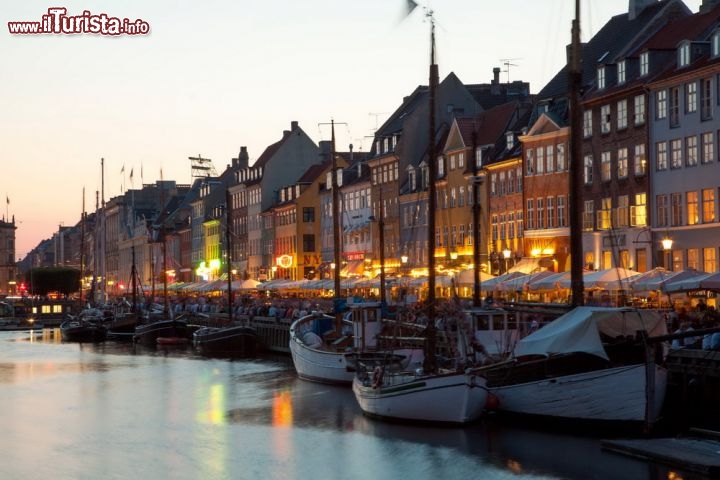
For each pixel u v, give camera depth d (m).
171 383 68.50
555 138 88.00
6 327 159.75
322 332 68.50
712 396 39.91
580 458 37.97
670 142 75.62
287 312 86.12
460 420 43.78
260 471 39.97
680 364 41.41
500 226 97.25
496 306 56.47
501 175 97.12
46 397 63.06
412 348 57.00
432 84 48.12
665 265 76.19
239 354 88.56
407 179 118.44
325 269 130.38
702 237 72.56
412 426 45.06
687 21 80.38
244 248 172.00
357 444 42.62
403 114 127.06
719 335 40.81
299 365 66.12
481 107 117.50
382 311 61.78
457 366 47.47
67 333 120.69
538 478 36.25
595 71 89.31
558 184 87.69
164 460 42.62
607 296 61.78
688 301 60.91
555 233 87.75
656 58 78.19
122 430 50.00
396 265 113.94
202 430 49.03
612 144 82.25
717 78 70.81
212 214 190.00
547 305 48.16
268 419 51.09
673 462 35.84
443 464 38.75
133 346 107.19
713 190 71.44
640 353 41.41
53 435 49.12
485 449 40.25
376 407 46.91
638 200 79.12
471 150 102.94
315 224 145.75
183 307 121.19
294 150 163.00
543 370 43.41
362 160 135.00
